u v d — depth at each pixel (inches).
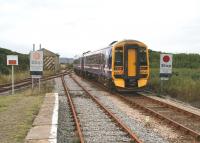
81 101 786.8
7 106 674.2
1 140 385.1
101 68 1194.0
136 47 965.2
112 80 976.3
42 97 807.1
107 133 451.5
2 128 453.4
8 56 937.5
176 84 971.9
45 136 379.6
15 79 1544.0
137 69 965.8
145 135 441.4
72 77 2027.6
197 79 1112.8
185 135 447.5
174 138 430.3
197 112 620.1
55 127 429.1
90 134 445.7
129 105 728.3
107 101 795.4
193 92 829.8
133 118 568.4
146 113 620.1
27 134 395.5
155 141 410.3
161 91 918.4
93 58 1464.1
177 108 650.2
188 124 527.5
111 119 555.8
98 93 980.6
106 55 1071.6
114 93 981.2
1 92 1025.5
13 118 527.2
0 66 1748.3
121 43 963.3
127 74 963.3
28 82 1430.9
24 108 629.9
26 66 2374.5
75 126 502.3
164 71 898.7
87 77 1770.4
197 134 425.7
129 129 454.9
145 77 972.6
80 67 2142.0
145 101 801.6
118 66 963.3
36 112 579.2
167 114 617.9
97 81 1412.4
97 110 651.5
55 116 508.7
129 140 413.4
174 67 2303.2
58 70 3218.5
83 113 616.4
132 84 968.3
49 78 1777.8
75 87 1197.7
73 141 404.2
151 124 515.8
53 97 766.5
